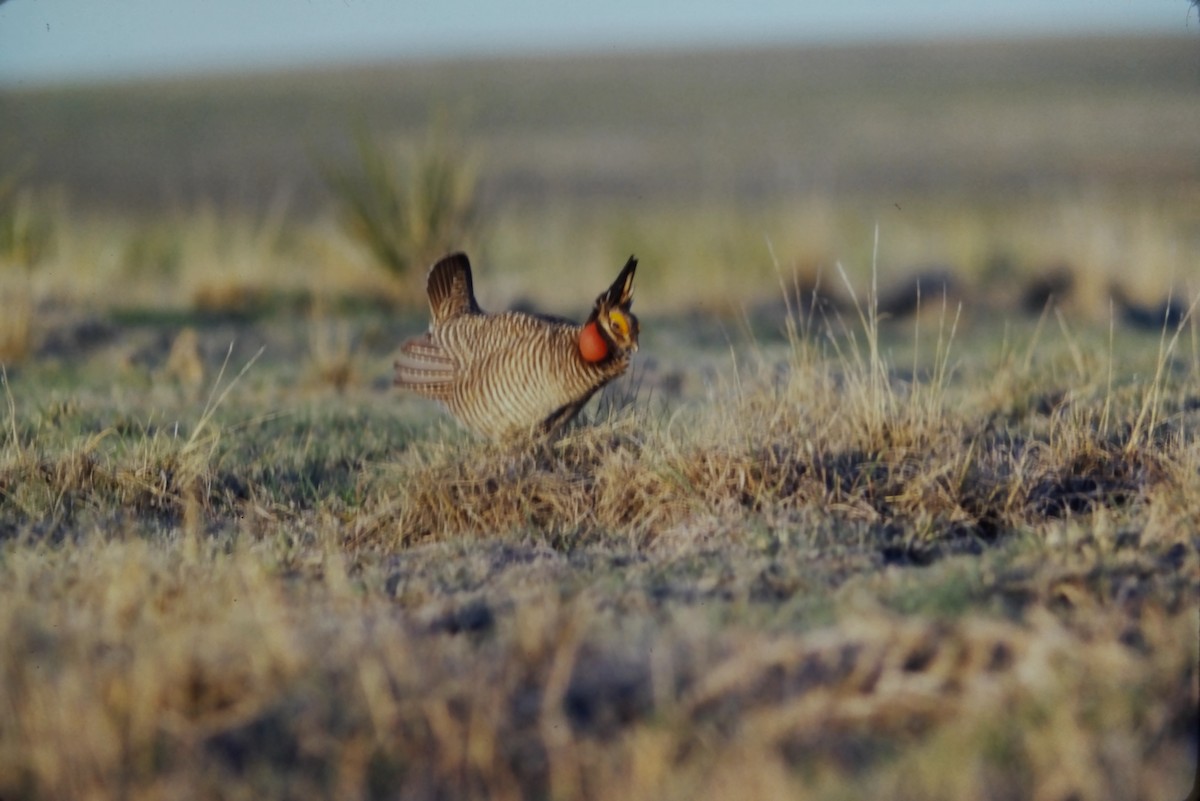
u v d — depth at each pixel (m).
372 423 26.77
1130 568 16.22
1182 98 152.12
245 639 13.79
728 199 86.56
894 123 139.50
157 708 12.62
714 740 12.19
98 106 164.62
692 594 16.12
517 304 41.81
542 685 13.38
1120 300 42.22
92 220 66.44
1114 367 29.34
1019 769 11.78
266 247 44.06
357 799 11.77
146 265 49.00
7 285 36.12
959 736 12.12
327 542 18.95
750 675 13.12
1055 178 93.75
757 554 17.70
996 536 19.14
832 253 47.34
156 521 20.33
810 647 13.51
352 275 43.06
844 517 19.25
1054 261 44.59
